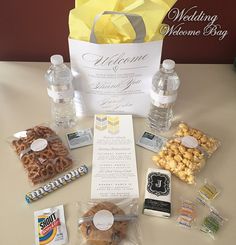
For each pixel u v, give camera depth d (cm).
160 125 63
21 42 73
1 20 69
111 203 50
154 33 53
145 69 56
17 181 53
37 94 68
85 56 54
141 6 52
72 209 50
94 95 60
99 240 46
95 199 52
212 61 77
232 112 66
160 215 49
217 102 68
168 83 58
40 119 63
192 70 75
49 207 50
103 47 52
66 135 61
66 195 52
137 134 62
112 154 58
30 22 69
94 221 47
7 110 65
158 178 53
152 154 58
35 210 50
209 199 52
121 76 57
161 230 48
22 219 49
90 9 53
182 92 70
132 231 48
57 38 73
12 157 56
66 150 57
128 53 53
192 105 67
